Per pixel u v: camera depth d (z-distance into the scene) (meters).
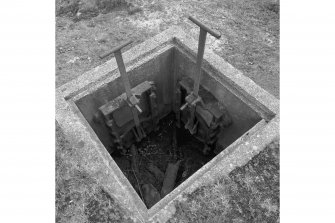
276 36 5.16
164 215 2.68
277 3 5.77
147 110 4.82
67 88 3.61
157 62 4.12
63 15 5.80
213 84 3.92
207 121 4.32
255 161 2.97
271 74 4.48
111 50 2.99
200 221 2.68
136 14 5.51
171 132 5.44
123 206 2.76
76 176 2.94
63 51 4.95
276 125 3.19
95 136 3.28
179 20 5.36
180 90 4.66
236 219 2.72
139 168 4.92
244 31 5.20
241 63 4.63
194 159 5.05
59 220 2.76
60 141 3.12
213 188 2.82
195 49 3.90
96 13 5.70
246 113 3.72
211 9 5.62
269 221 2.71
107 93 3.93
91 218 2.75
